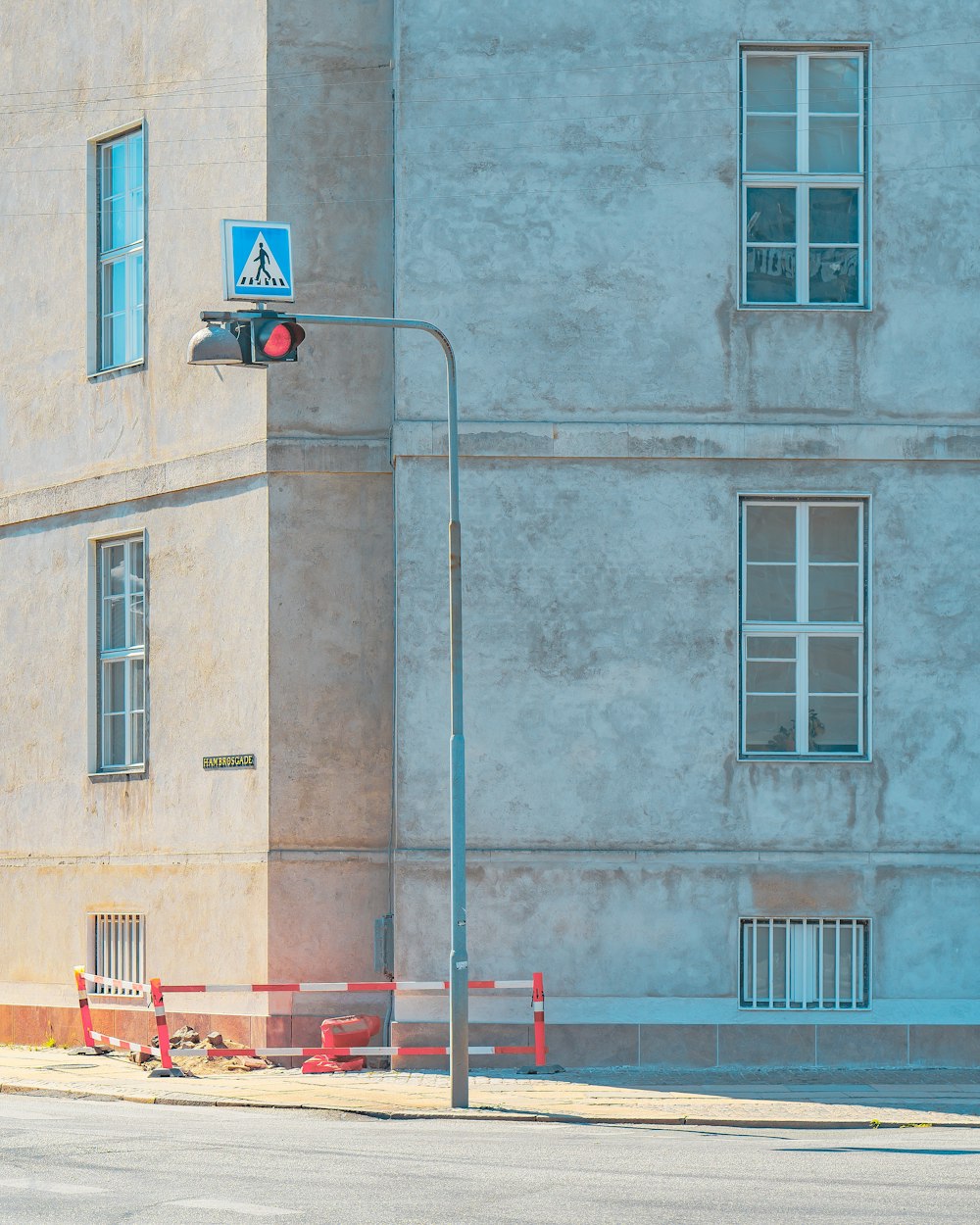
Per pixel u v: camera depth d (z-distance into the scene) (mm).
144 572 26125
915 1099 19391
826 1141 16172
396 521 22812
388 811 23844
